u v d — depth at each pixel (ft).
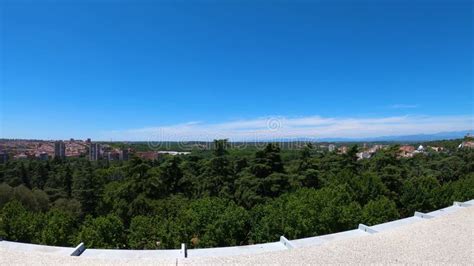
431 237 25.63
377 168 155.43
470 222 29.35
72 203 149.79
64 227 83.41
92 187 152.56
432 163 201.77
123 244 82.43
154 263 21.06
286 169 148.15
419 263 20.75
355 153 161.79
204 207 84.74
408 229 27.94
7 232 81.92
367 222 77.61
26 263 20.98
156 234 84.38
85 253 23.20
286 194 114.42
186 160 170.40
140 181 140.15
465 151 232.12
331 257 21.81
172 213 115.44
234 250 23.77
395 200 127.85
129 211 123.44
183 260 21.54
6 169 221.05
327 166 161.89
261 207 88.69
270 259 21.61
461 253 22.35
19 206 98.37
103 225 79.10
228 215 76.28
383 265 20.47
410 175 170.50
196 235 82.43
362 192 120.06
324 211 72.33
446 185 128.06
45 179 221.05
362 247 23.68
